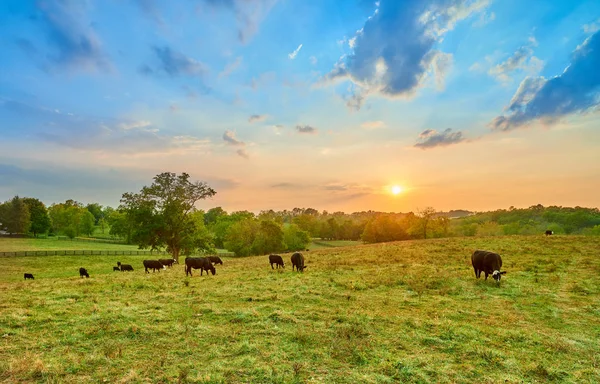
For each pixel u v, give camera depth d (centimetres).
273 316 1045
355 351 772
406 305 1248
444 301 1313
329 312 1111
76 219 9388
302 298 1317
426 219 7662
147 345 808
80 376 646
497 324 1029
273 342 827
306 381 636
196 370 674
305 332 889
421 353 783
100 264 5238
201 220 4919
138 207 4309
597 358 776
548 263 2177
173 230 4459
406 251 3136
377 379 650
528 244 3167
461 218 15450
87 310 1128
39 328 935
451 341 859
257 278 1864
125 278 2206
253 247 7319
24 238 8600
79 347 795
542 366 707
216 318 1038
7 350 772
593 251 2619
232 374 659
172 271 2777
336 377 653
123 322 978
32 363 687
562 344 842
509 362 737
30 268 4597
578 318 1108
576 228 10625
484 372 695
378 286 1591
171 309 1141
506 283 1636
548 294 1424
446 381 652
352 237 13050
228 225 9106
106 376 646
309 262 2791
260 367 687
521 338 896
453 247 3247
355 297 1349
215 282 1772
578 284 1582
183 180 4444
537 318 1105
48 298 1348
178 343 820
